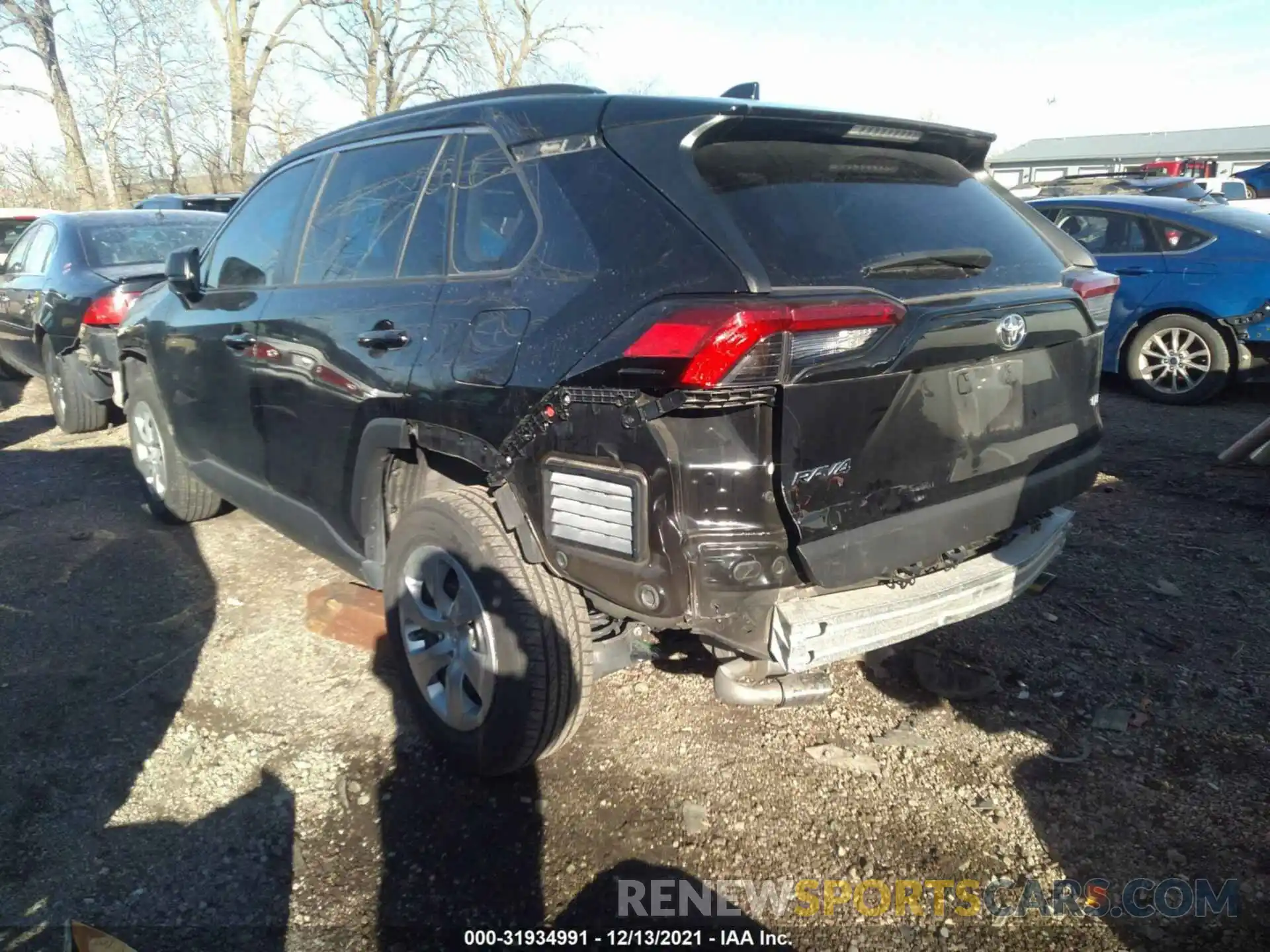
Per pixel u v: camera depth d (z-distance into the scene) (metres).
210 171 25.80
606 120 2.68
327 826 2.88
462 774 3.09
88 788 3.05
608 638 2.91
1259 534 4.94
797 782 3.04
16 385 9.94
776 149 2.67
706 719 3.36
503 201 2.87
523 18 25.50
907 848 2.77
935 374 2.56
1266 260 7.30
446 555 2.97
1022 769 3.11
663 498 2.29
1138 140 50.47
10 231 11.84
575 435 2.45
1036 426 2.95
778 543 2.32
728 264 2.31
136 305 5.29
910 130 2.93
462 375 2.74
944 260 2.69
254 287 4.00
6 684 3.66
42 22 21.92
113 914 2.55
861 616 2.48
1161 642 3.85
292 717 3.43
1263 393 8.17
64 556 4.91
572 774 3.09
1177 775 3.06
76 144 23.31
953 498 2.69
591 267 2.52
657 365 2.24
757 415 2.25
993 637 3.90
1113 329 8.06
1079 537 4.95
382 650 3.81
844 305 2.27
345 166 3.68
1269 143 45.72
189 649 3.93
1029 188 15.05
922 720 3.36
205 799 3.00
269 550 4.96
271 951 2.44
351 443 3.28
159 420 5.01
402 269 3.19
